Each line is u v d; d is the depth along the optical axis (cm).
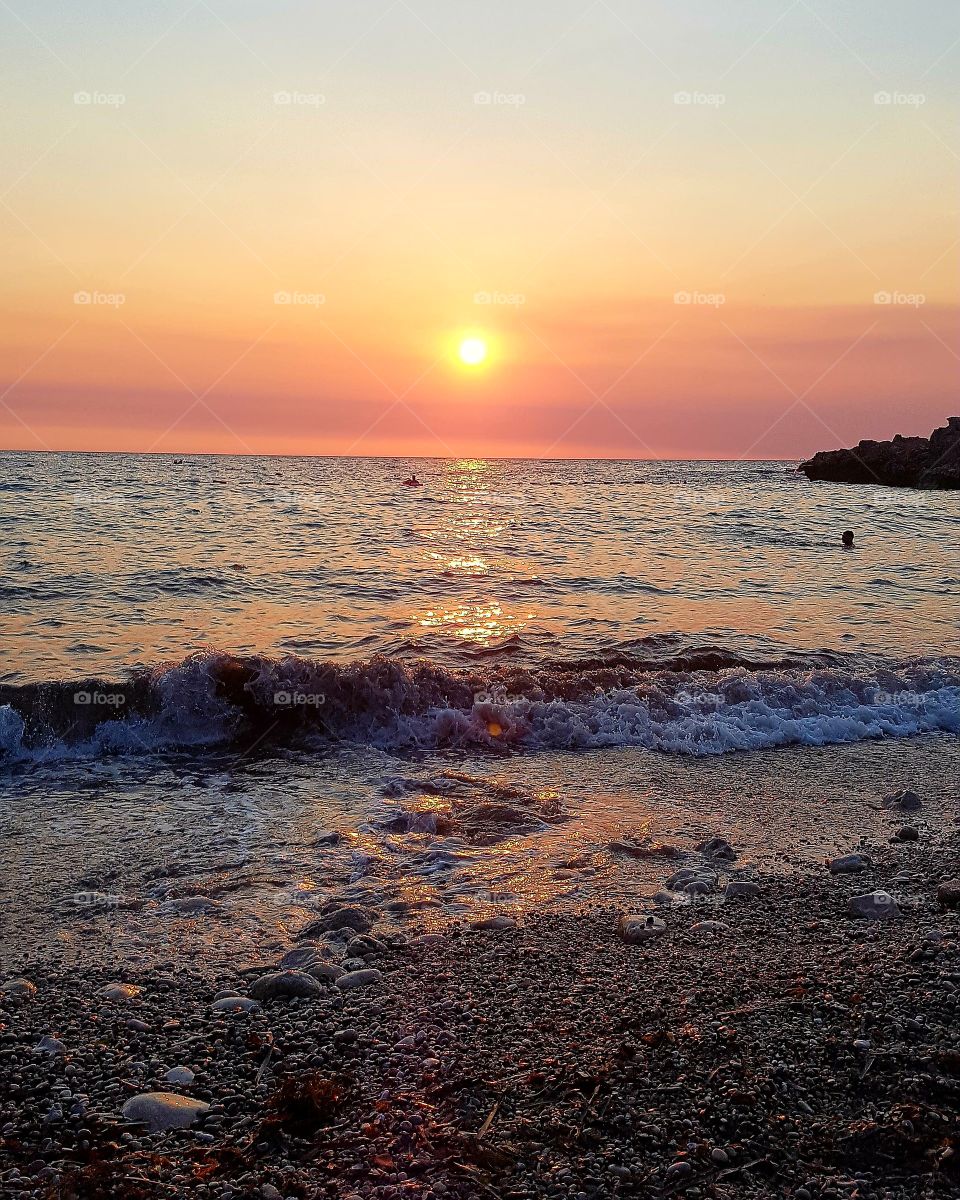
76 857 765
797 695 1241
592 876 737
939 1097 424
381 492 5250
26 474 6025
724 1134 405
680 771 1014
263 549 2592
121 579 2020
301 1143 407
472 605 1862
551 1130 410
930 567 2480
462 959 592
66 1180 380
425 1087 445
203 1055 482
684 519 3772
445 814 877
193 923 653
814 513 4131
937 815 878
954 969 551
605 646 1527
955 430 6925
